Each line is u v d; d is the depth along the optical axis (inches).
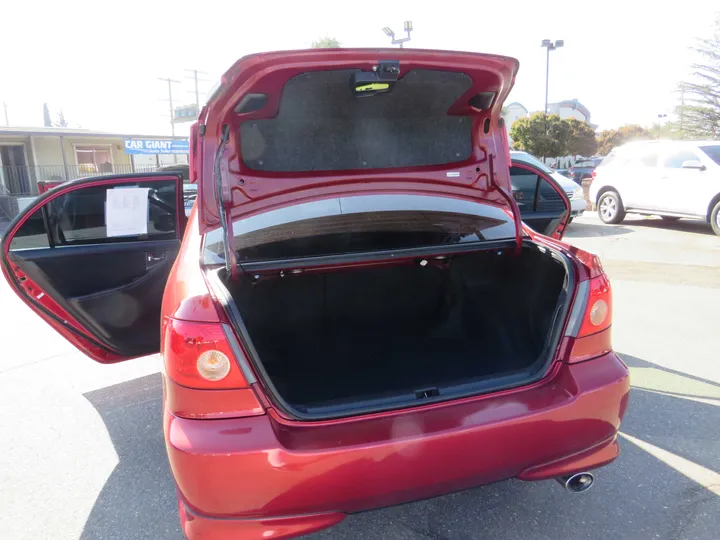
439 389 76.6
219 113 83.4
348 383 100.7
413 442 67.3
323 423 69.1
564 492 98.0
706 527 87.3
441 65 83.9
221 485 63.7
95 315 114.3
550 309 93.0
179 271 84.9
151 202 120.0
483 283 113.3
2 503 101.7
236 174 91.5
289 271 106.0
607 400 76.8
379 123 95.7
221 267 85.1
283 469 64.1
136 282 118.2
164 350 70.6
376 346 116.0
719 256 299.6
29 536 92.4
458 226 112.1
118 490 104.7
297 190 97.0
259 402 67.2
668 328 180.9
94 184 113.0
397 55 80.1
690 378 141.2
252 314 114.0
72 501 101.7
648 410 124.5
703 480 98.9
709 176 366.0
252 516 64.9
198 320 66.8
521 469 74.0
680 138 988.6
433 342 116.8
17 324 221.5
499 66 86.3
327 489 65.6
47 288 109.9
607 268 278.4
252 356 67.7
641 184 412.8
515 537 87.3
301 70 79.4
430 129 100.0
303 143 94.1
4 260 104.7
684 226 416.2
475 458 70.6
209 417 66.4
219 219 90.9
